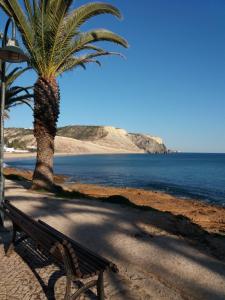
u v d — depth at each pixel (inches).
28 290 213.0
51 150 647.8
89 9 578.9
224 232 428.8
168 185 1486.2
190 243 307.7
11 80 804.0
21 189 671.1
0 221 358.9
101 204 513.0
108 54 643.5
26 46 612.7
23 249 289.7
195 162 4616.1
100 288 181.3
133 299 201.6
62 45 602.5
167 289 214.7
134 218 409.1
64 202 523.5
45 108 624.1
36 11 585.3
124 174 2201.0
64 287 216.5
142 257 271.3
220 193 1203.2
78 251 196.1
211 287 215.6
